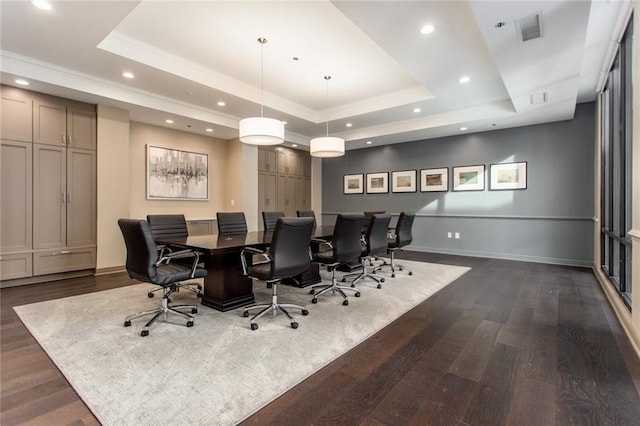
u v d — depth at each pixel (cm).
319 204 846
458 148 635
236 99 478
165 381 179
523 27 254
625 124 304
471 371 192
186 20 307
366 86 479
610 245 372
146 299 336
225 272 303
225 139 679
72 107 423
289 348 221
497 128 582
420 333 250
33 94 392
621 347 224
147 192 551
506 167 581
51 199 409
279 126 355
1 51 332
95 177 445
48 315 286
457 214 638
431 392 171
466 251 628
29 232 392
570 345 228
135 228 243
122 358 206
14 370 192
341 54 377
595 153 490
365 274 418
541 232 551
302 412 154
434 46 310
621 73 307
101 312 295
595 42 312
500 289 378
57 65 367
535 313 295
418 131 605
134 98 441
